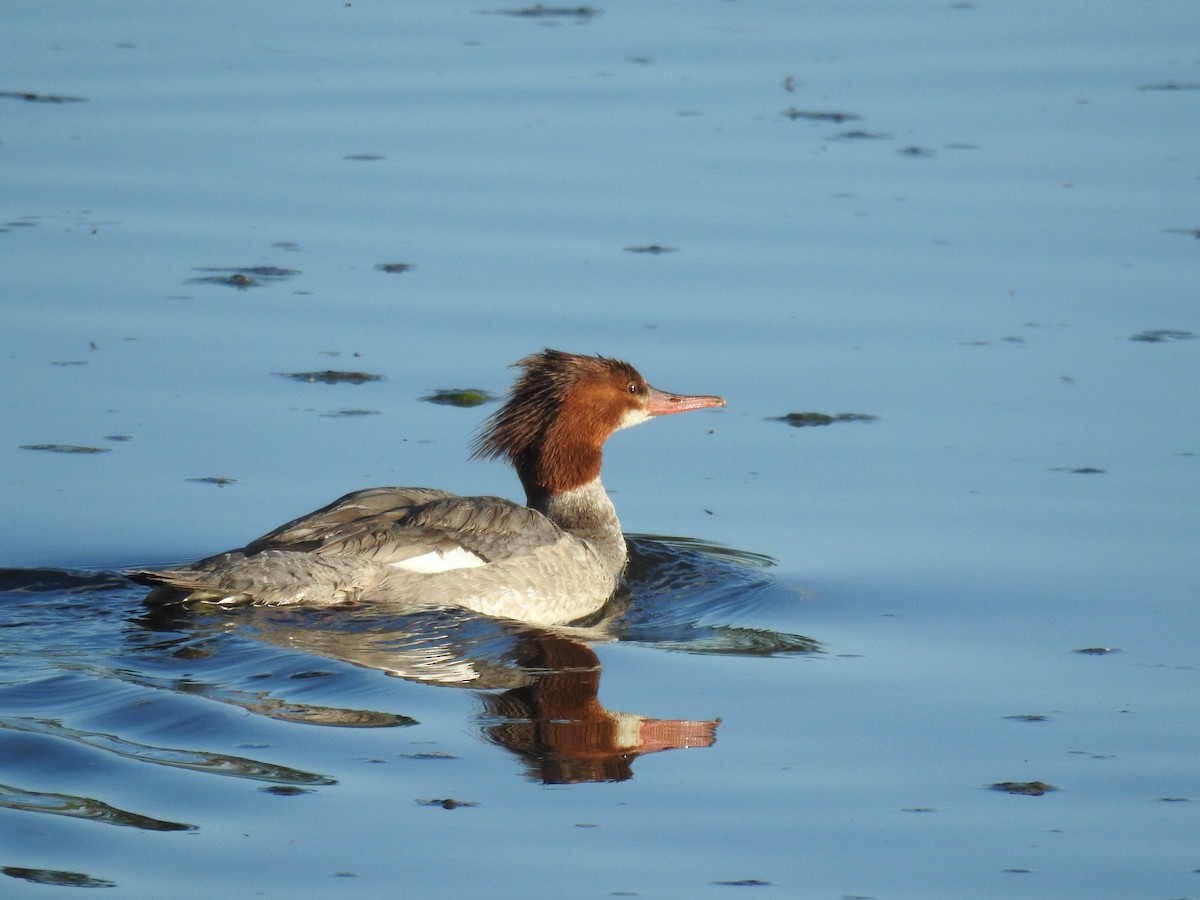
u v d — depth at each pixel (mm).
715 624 14266
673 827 10500
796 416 18109
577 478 15891
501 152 24469
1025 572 14938
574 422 15844
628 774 11188
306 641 12961
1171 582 14609
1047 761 11523
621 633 14055
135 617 13312
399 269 21078
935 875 10008
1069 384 18484
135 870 9633
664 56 28438
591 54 28359
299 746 11211
